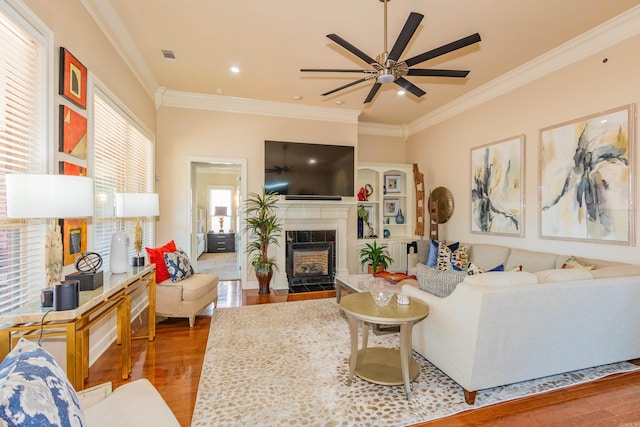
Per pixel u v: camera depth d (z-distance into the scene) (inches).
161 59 146.3
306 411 76.2
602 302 86.4
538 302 79.5
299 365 98.8
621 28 114.8
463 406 78.5
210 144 195.3
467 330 78.2
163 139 187.6
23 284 71.6
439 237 217.0
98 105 109.2
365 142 250.2
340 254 216.1
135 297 145.8
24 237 72.1
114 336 117.4
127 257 101.0
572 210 132.1
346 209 216.2
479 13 111.1
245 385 87.5
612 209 117.8
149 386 55.1
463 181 196.2
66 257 85.8
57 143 80.9
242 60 147.4
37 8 72.7
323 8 108.9
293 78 166.1
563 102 136.2
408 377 81.8
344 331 126.6
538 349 82.4
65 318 61.3
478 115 183.6
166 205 188.5
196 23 118.0
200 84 175.0
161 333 125.6
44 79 76.0
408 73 103.3
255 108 202.1
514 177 159.2
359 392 84.3
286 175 205.2
